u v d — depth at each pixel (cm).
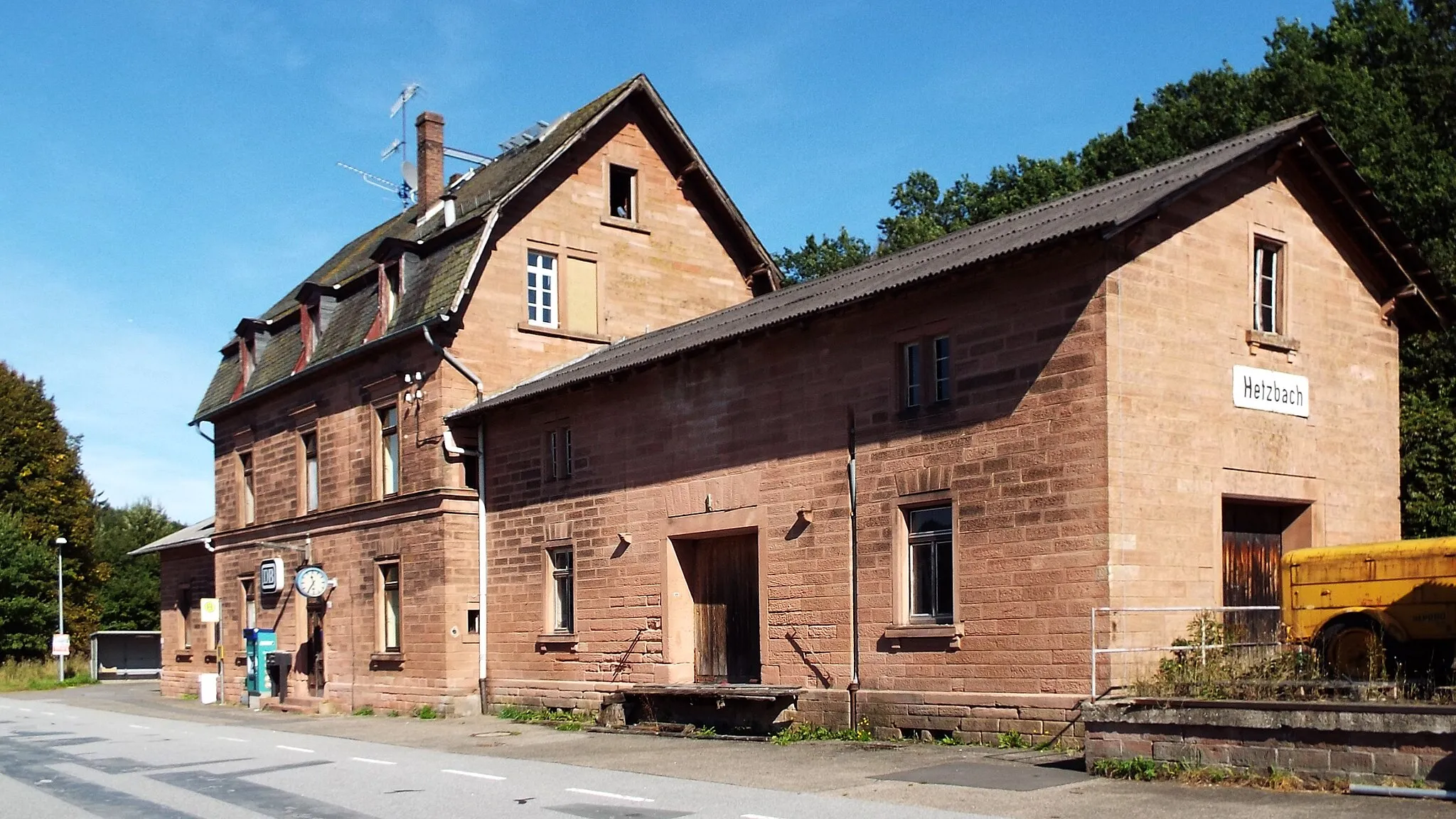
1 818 1248
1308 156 1784
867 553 1827
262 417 3403
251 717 2864
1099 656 1512
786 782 1365
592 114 2855
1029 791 1227
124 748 2008
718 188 3053
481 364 2666
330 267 3675
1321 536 1769
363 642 2853
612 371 2231
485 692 2583
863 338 1861
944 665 1703
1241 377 1698
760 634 1992
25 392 6206
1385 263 1909
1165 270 1620
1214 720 1231
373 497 2836
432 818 1172
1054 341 1602
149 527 7862
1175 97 3762
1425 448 2308
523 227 2756
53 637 5434
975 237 2152
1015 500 1633
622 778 1442
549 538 2455
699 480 2130
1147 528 1559
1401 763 1105
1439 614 1427
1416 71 3269
